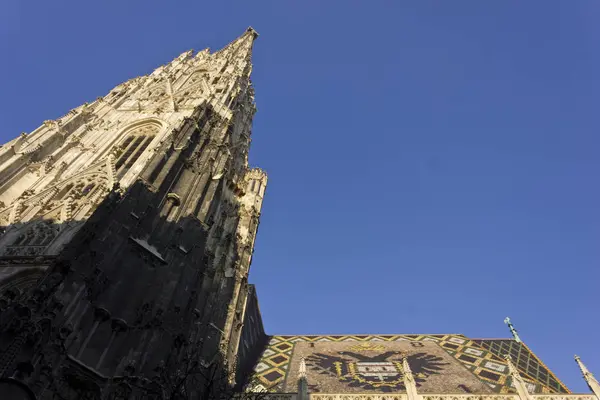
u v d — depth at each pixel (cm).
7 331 2012
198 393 2525
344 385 3547
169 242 3144
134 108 5372
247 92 7444
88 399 2172
